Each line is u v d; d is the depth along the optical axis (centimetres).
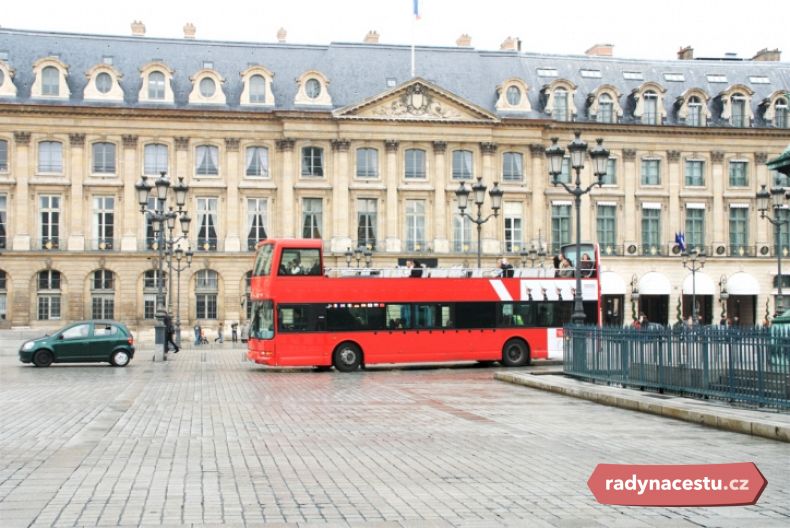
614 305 7981
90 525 1077
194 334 7150
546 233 7788
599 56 8375
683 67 8344
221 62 7631
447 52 8012
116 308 7269
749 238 8056
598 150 3225
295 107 7494
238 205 7438
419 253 7512
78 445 1697
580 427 1962
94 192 7269
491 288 4188
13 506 1174
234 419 2117
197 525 1079
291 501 1211
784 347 2006
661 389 2547
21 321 7125
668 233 7944
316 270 3988
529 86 7956
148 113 7288
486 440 1767
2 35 7419
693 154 7994
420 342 4069
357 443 1733
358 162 7550
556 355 4244
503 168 7756
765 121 8125
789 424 1773
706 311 8075
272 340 3909
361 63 7819
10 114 7144
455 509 1165
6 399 2583
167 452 1619
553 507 1177
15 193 7156
